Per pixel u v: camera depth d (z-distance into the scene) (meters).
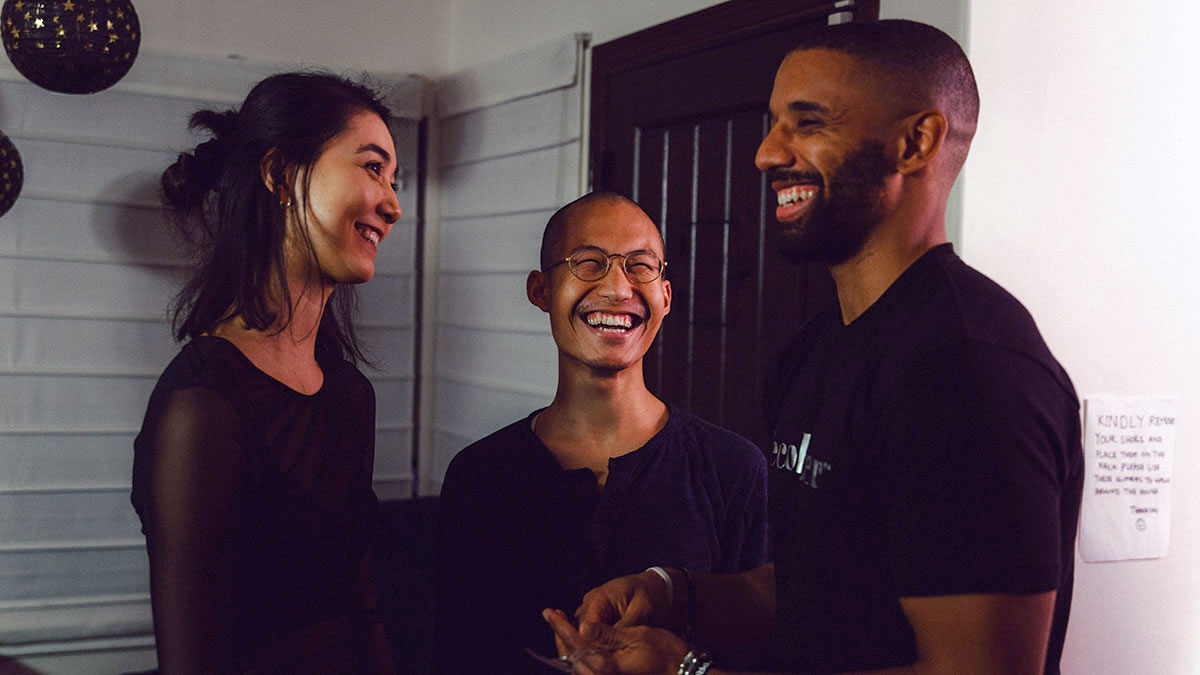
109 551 3.44
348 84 1.23
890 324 0.96
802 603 1.02
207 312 1.17
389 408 3.84
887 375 0.93
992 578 0.84
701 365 2.58
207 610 1.02
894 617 0.96
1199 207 1.88
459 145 3.78
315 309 1.21
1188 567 1.87
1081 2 1.78
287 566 1.12
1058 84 1.76
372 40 3.82
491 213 3.55
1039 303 1.75
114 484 3.45
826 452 0.99
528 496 1.30
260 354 1.15
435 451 3.93
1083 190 1.78
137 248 3.46
